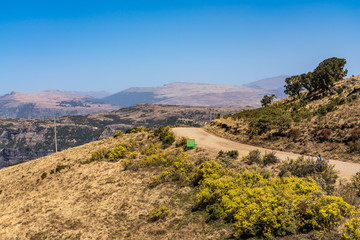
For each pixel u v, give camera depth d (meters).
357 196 15.94
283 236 13.29
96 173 33.81
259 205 14.80
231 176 22.58
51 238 21.28
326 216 12.65
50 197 30.19
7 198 35.72
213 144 38.19
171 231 17.92
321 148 29.12
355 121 30.05
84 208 25.19
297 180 17.84
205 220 17.80
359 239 11.16
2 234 23.56
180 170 27.03
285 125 37.25
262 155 28.56
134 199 24.30
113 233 19.84
